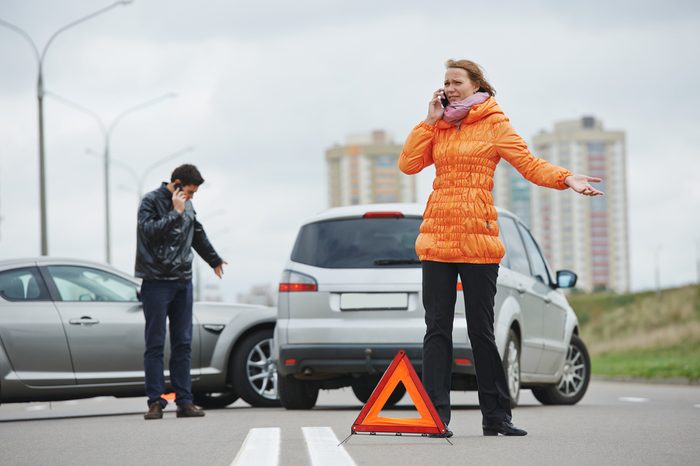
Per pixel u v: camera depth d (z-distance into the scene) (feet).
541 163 33.14
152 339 47.16
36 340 52.70
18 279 53.52
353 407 55.57
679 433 36.32
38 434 39.99
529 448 31.14
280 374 51.52
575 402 59.82
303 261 50.55
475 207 33.83
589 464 27.58
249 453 30.37
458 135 34.06
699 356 156.87
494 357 34.73
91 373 53.83
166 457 30.40
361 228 50.42
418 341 48.62
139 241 47.37
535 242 57.26
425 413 33.06
